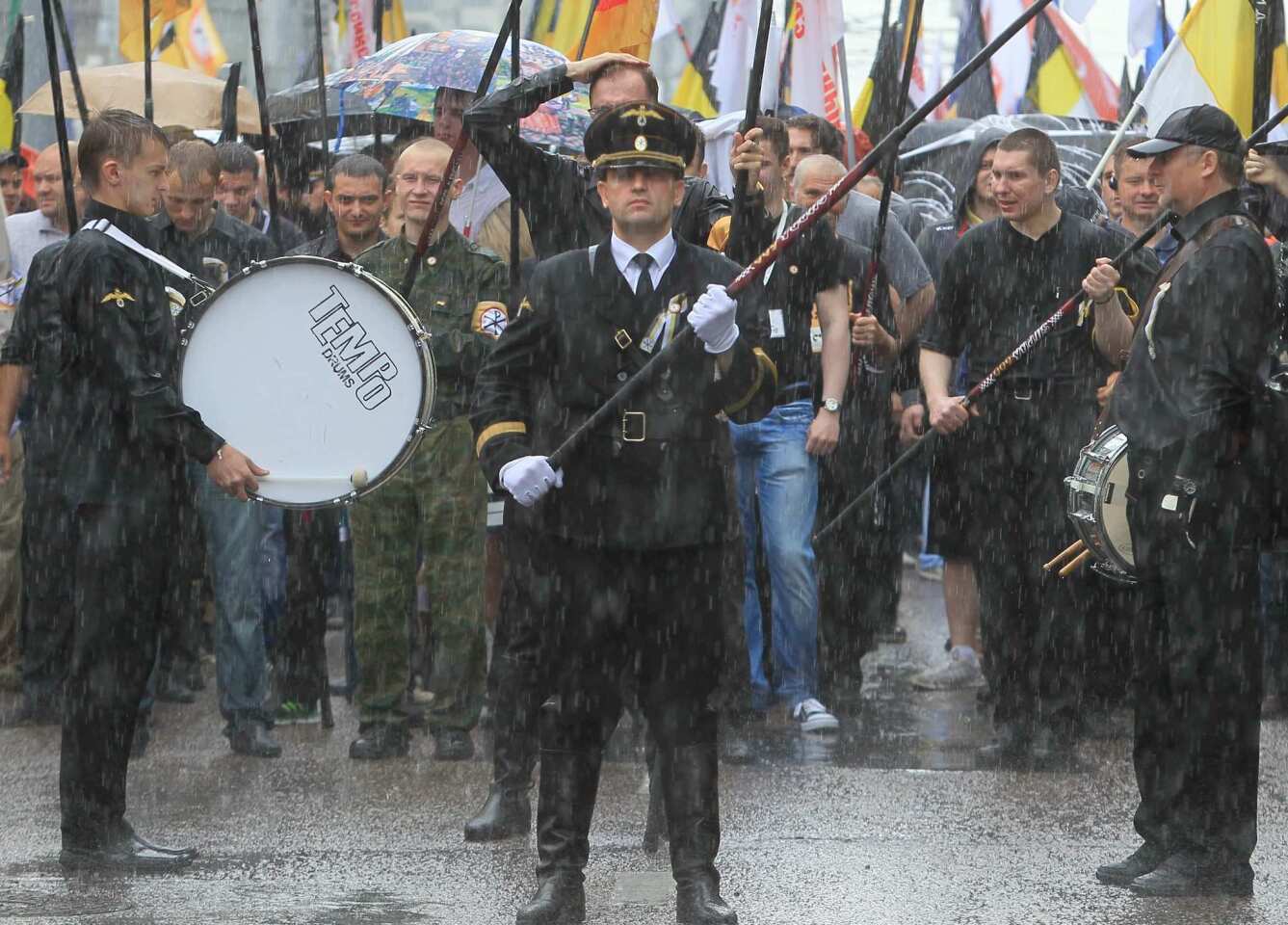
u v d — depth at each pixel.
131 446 18.53
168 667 29.02
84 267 18.31
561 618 16.38
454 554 24.48
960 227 31.11
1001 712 24.33
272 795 22.22
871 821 20.64
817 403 26.52
